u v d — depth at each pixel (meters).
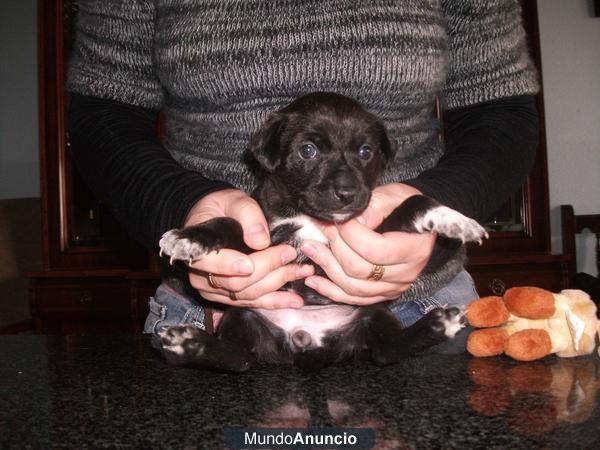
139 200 0.59
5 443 0.36
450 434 0.35
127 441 0.35
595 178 1.89
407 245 0.51
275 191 0.67
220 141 0.65
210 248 0.51
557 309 0.51
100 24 0.68
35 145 2.04
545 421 0.36
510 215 1.50
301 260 0.65
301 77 0.58
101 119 0.67
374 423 0.37
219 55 0.58
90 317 1.52
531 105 0.71
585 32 1.86
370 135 0.65
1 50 2.03
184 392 0.45
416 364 0.52
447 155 0.67
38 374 0.51
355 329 0.60
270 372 0.51
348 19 0.57
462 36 0.68
